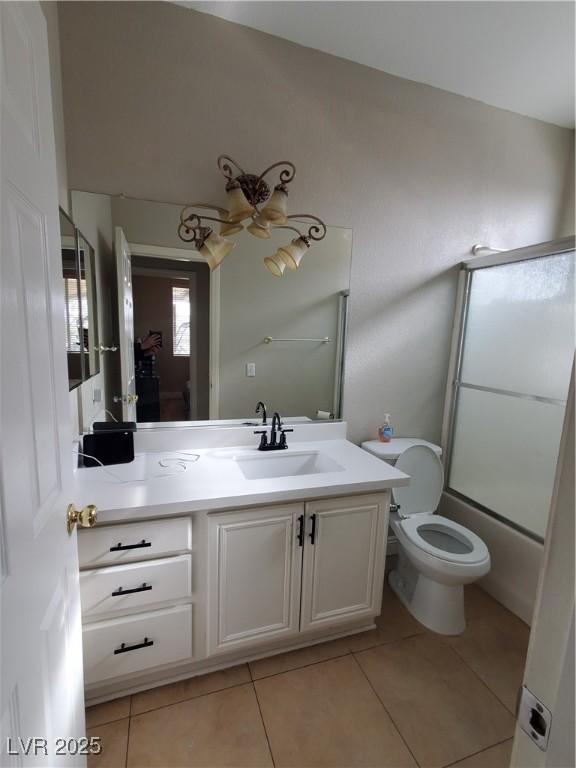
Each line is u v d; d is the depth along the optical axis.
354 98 1.88
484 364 2.23
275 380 1.95
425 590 1.82
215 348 1.82
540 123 2.29
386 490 1.60
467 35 1.67
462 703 1.42
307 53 1.76
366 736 1.29
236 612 1.43
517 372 2.05
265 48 1.69
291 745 1.25
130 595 1.27
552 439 1.88
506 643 1.72
